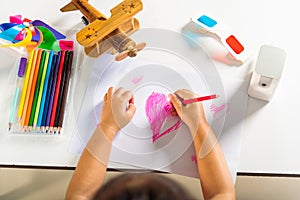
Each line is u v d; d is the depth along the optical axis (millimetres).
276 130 804
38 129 805
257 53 859
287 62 855
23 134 810
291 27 881
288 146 794
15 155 796
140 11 866
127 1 819
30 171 1171
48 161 793
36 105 814
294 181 1088
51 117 809
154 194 542
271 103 823
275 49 767
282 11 895
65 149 799
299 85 838
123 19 803
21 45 831
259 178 1092
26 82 831
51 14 907
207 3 906
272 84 775
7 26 834
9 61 861
